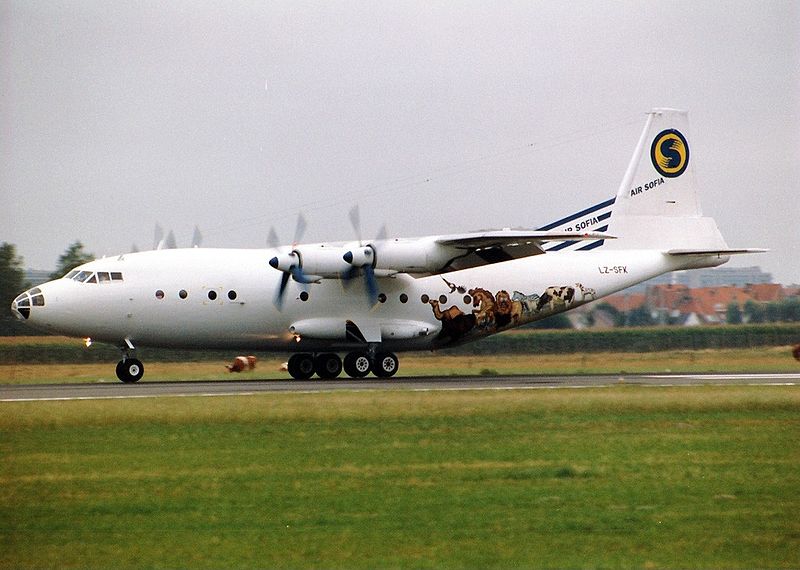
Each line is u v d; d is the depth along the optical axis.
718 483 64.19
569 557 50.19
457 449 75.50
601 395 108.31
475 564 49.19
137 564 49.09
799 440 80.06
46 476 65.56
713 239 160.00
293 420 89.19
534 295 150.50
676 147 160.12
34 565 48.97
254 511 57.38
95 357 194.12
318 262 133.12
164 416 90.06
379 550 51.00
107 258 134.75
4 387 124.25
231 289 135.75
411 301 144.38
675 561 49.69
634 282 155.50
